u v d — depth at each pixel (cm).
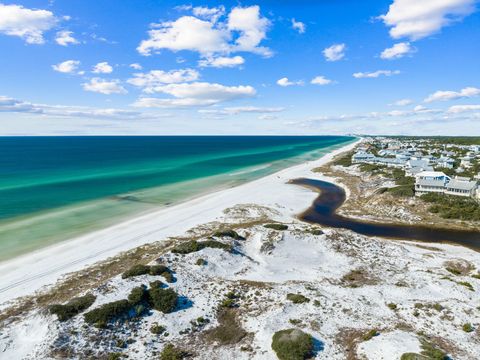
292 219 6234
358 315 2780
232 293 3189
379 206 6900
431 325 2623
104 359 2212
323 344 2367
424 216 6184
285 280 3572
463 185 7062
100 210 6341
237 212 6362
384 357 2130
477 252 4628
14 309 2945
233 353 2336
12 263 3938
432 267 3972
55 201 6838
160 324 2644
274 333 2492
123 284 3083
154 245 4600
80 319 2536
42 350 2230
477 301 3056
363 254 4306
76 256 4200
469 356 2214
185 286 3225
